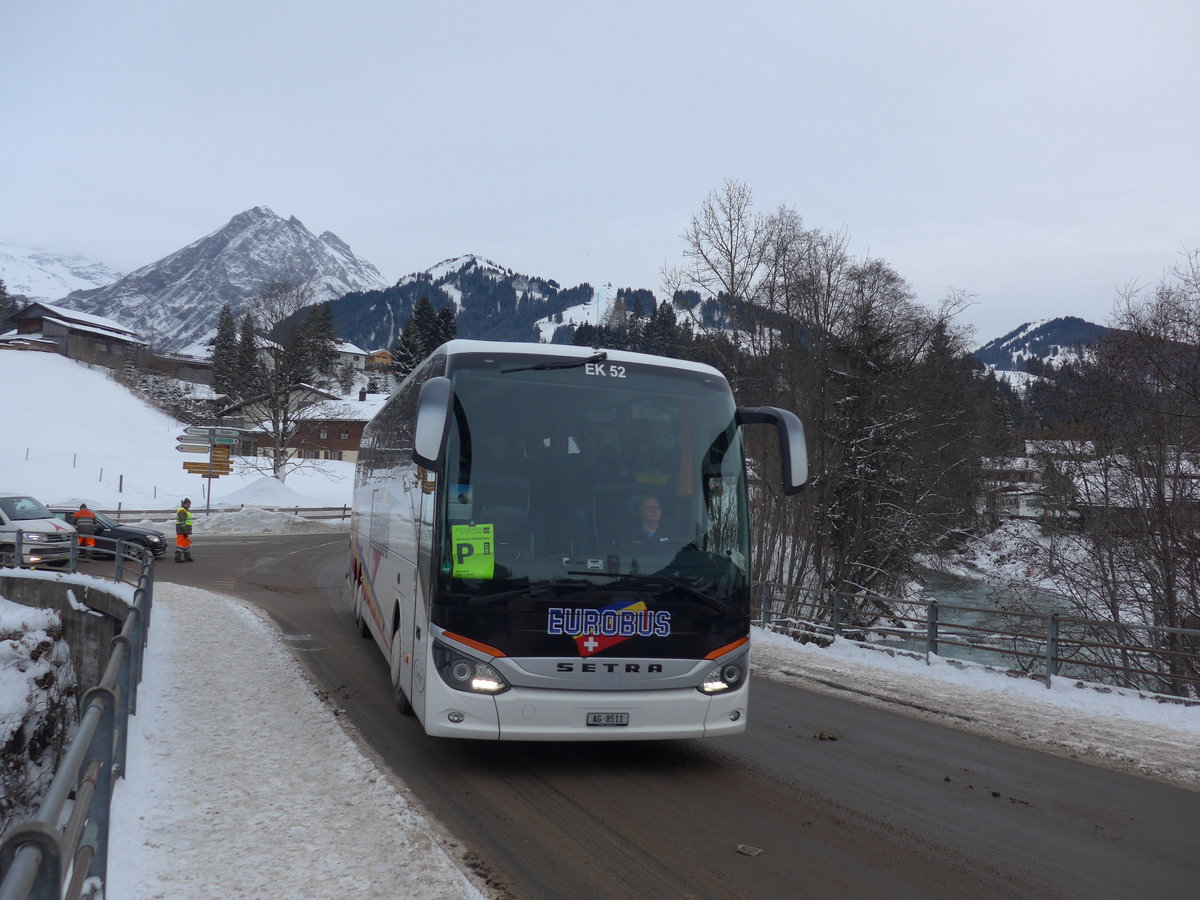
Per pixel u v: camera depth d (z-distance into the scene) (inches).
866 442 1125.7
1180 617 721.6
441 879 187.9
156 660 439.2
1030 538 830.5
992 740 357.7
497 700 255.0
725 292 1192.8
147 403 3713.1
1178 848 233.8
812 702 425.1
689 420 286.8
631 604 265.0
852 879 203.3
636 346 2171.5
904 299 1213.7
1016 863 217.9
